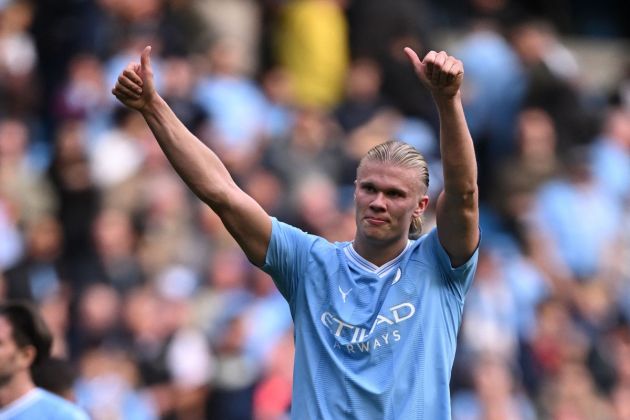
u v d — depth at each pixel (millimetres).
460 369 46844
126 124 52938
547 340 51062
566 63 68875
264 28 61875
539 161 59156
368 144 55656
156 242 48500
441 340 22625
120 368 43594
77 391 42125
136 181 50625
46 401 29609
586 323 53562
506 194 57750
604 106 68062
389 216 22656
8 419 29406
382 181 22656
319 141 55188
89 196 50812
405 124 58375
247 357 44469
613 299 56969
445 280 22953
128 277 46969
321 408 22391
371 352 22453
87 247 49594
